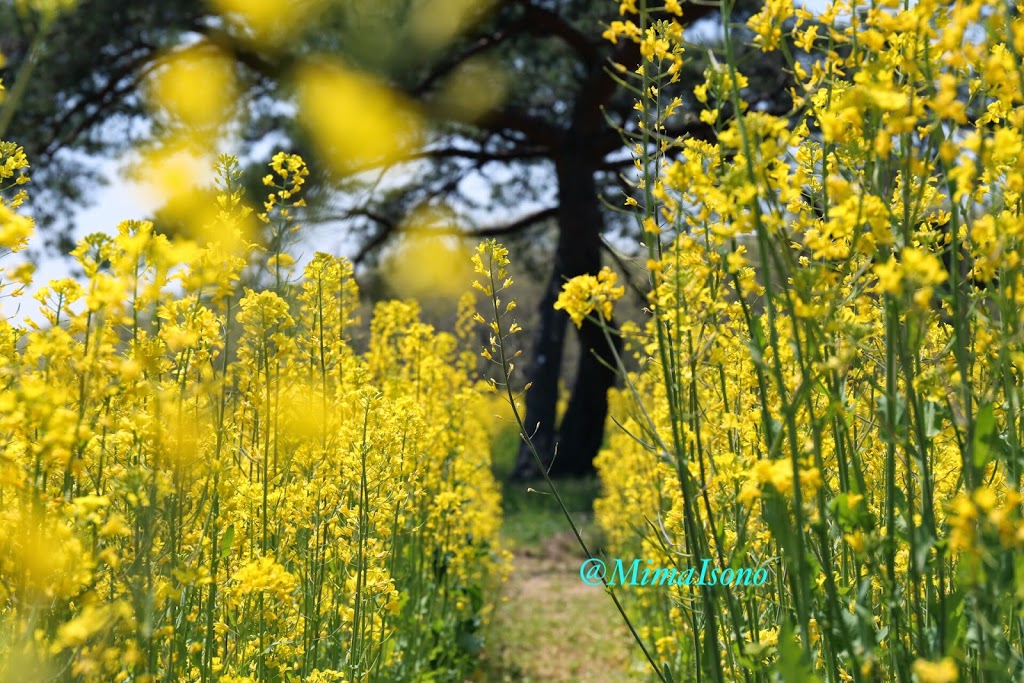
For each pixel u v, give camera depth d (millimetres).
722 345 2416
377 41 13297
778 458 2018
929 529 1723
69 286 2172
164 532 2197
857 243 1711
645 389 5867
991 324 1832
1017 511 1820
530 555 11219
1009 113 1801
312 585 2914
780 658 1601
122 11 13820
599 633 7270
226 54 13672
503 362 2480
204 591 2676
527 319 23016
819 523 1711
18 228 1953
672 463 1954
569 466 18016
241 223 2885
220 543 2590
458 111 15578
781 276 1682
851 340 1680
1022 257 1837
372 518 3057
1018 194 1852
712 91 1920
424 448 3732
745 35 11430
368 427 3008
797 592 1762
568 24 15781
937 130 1793
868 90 1591
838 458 1998
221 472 2383
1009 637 1998
